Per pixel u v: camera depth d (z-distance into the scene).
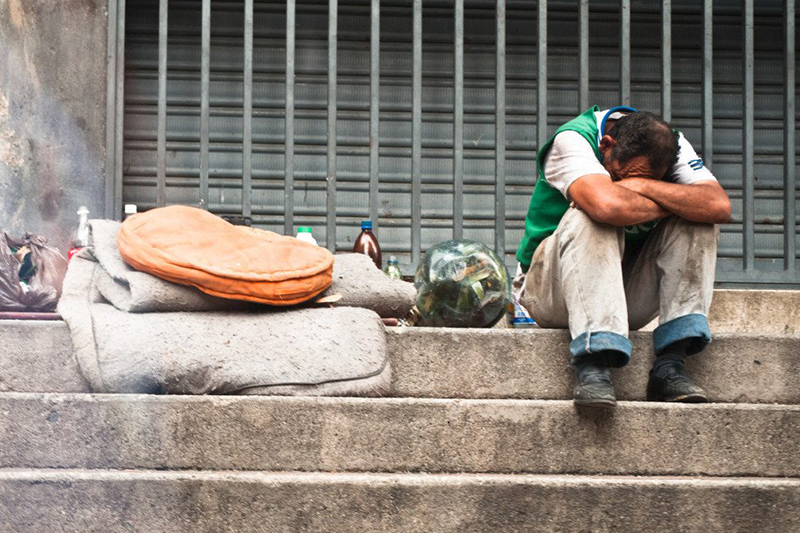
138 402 3.74
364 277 4.66
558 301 4.34
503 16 6.29
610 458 3.86
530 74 7.06
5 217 5.74
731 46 7.17
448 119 7.02
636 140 4.27
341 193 6.95
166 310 4.23
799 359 4.38
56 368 4.12
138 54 6.91
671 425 3.88
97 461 3.71
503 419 3.85
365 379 4.13
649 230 4.39
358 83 7.00
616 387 4.34
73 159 6.06
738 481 3.64
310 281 4.34
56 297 4.70
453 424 3.82
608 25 7.14
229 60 6.95
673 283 4.21
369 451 3.79
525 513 3.53
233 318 4.21
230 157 6.92
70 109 6.07
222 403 3.75
